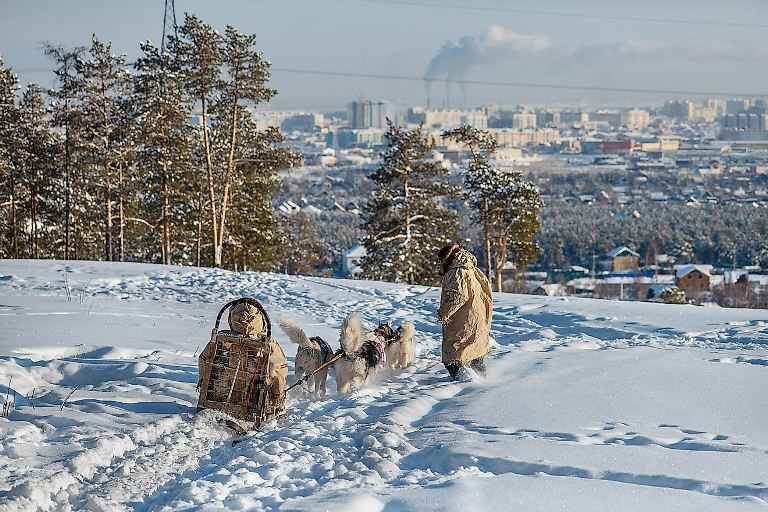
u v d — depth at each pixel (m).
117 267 27.77
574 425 7.60
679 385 9.42
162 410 8.91
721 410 8.20
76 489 6.01
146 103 45.84
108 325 14.56
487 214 47.06
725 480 5.88
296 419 8.59
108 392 9.71
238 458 6.80
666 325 17.14
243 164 50.22
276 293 23.16
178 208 49.94
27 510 5.49
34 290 21.45
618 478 5.97
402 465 6.64
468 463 6.42
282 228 59.66
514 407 8.41
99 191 52.31
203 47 43.34
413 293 23.81
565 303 21.03
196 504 5.61
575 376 10.15
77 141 47.62
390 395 9.66
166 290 22.98
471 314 10.62
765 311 19.09
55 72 45.84
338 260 99.62
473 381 10.28
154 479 6.37
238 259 53.16
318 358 9.73
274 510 5.29
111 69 46.31
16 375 10.23
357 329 10.00
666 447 6.82
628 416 7.94
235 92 45.00
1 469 6.42
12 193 53.25
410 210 46.06
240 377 8.38
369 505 5.32
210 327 15.42
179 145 47.12
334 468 6.41
